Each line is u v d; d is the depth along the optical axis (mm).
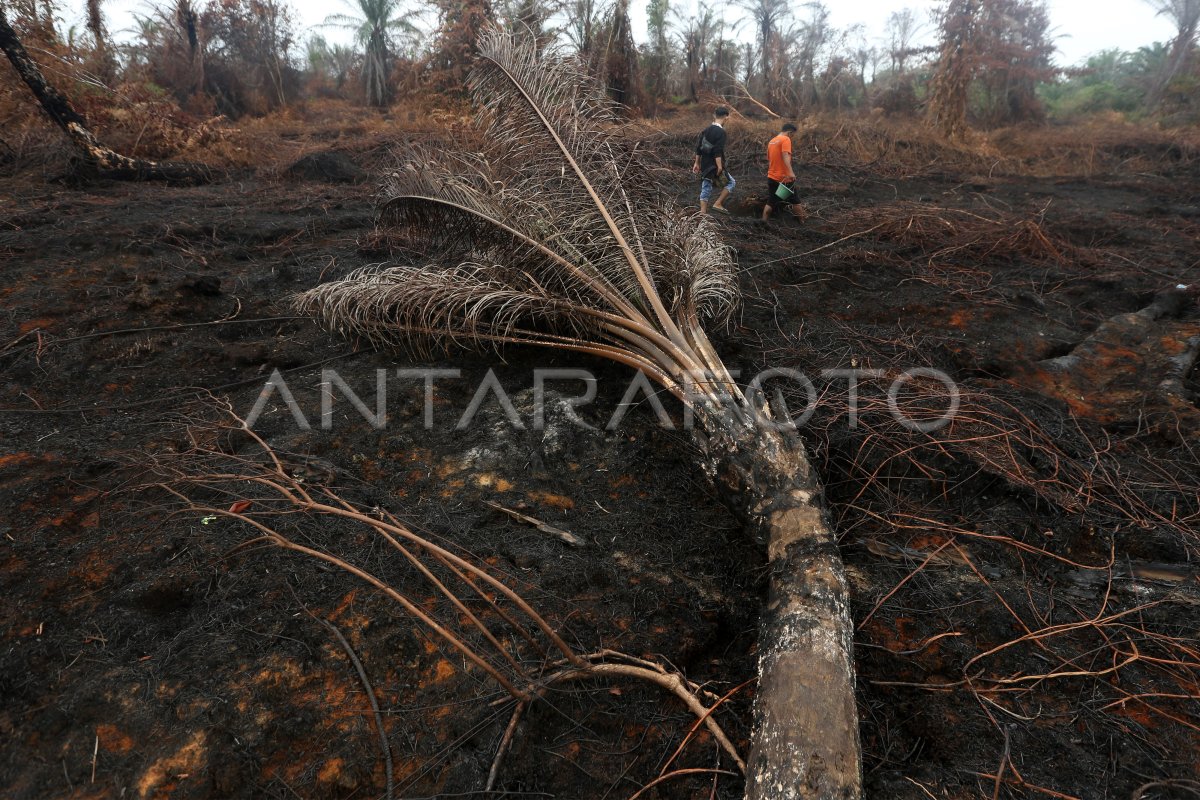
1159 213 9383
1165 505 3344
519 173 4602
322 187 9750
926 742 2338
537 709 2365
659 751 2297
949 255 6918
